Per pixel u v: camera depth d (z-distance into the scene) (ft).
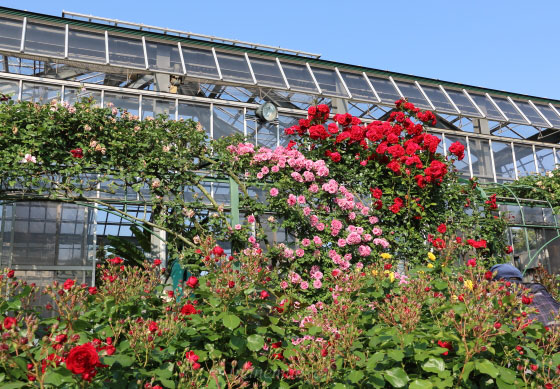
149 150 22.03
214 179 22.59
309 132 23.82
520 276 14.99
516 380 10.21
